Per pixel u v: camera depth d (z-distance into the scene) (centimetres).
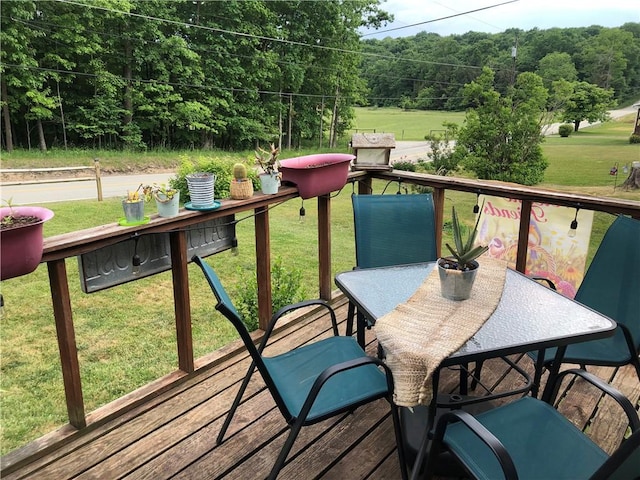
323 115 2712
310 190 265
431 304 160
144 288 539
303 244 762
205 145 2162
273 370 171
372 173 317
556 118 1299
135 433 183
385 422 191
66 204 945
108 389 308
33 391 312
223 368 230
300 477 162
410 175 302
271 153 247
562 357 165
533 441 134
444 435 133
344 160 282
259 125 2236
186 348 216
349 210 1095
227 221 269
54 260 162
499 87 1331
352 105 2806
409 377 130
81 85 1819
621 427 187
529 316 154
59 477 161
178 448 175
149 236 207
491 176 1277
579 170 1582
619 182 1373
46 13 1633
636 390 212
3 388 316
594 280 202
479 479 118
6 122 1628
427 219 247
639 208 221
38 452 167
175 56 1920
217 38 2041
